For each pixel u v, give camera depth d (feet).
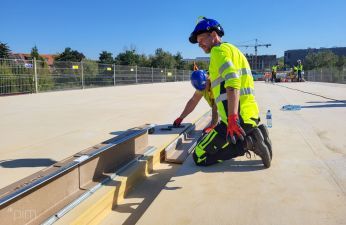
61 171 7.57
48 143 14.20
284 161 11.08
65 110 25.58
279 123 18.79
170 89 57.62
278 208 7.57
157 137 14.97
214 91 10.53
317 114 22.49
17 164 11.18
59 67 53.93
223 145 10.44
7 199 6.01
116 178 9.70
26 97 38.83
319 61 220.23
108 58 134.51
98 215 8.20
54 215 7.13
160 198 8.30
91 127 17.95
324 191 8.45
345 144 13.46
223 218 7.20
